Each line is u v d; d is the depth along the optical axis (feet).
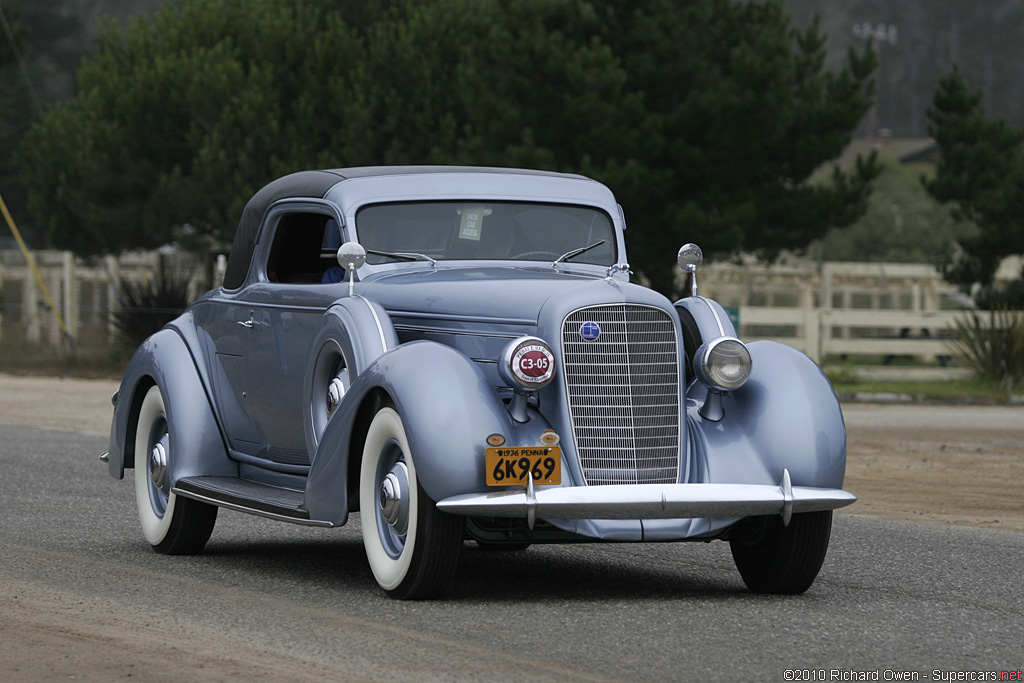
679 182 220.02
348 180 67.51
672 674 42.80
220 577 61.93
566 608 54.34
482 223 67.56
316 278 71.31
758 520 59.26
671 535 55.16
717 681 41.98
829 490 55.47
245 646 46.16
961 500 98.43
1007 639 49.78
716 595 58.54
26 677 41.68
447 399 53.11
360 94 234.17
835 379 241.35
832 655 46.19
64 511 83.61
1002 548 74.18
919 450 135.23
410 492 53.78
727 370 57.31
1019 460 126.62
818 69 230.07
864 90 224.53
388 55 242.99
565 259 68.23
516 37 221.87
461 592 58.13
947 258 267.39
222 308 72.08
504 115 213.05
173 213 234.38
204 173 230.27
